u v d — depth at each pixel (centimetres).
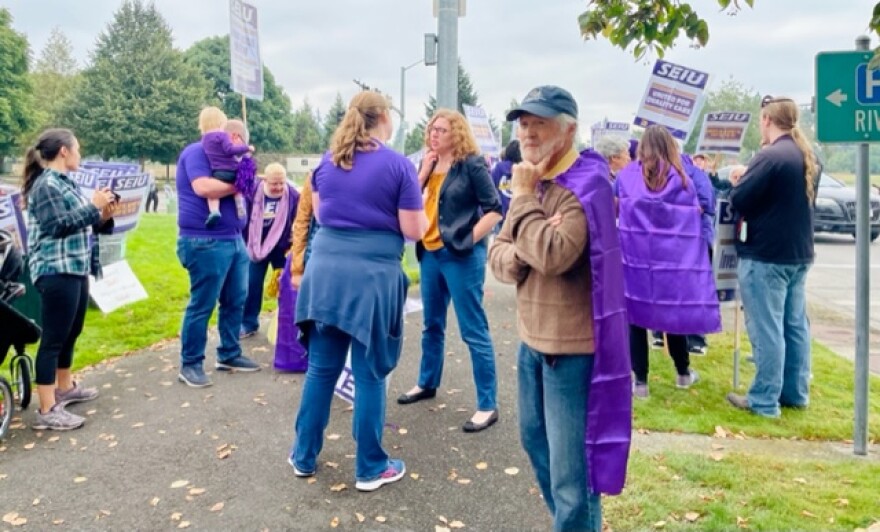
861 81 356
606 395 229
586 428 236
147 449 389
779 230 421
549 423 245
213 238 482
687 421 427
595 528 246
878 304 867
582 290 234
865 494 327
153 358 575
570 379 238
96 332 650
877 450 386
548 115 226
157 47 6222
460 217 399
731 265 480
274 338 556
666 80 645
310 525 307
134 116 6041
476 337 414
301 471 351
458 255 400
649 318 440
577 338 234
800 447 392
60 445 396
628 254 446
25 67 5966
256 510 320
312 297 323
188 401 467
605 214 224
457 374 520
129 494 337
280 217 618
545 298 239
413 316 716
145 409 453
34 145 416
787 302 445
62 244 418
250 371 532
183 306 768
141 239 1255
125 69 6094
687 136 641
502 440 397
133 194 739
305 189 402
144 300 777
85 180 695
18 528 306
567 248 221
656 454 375
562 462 242
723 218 473
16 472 361
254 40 677
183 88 6234
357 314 317
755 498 323
